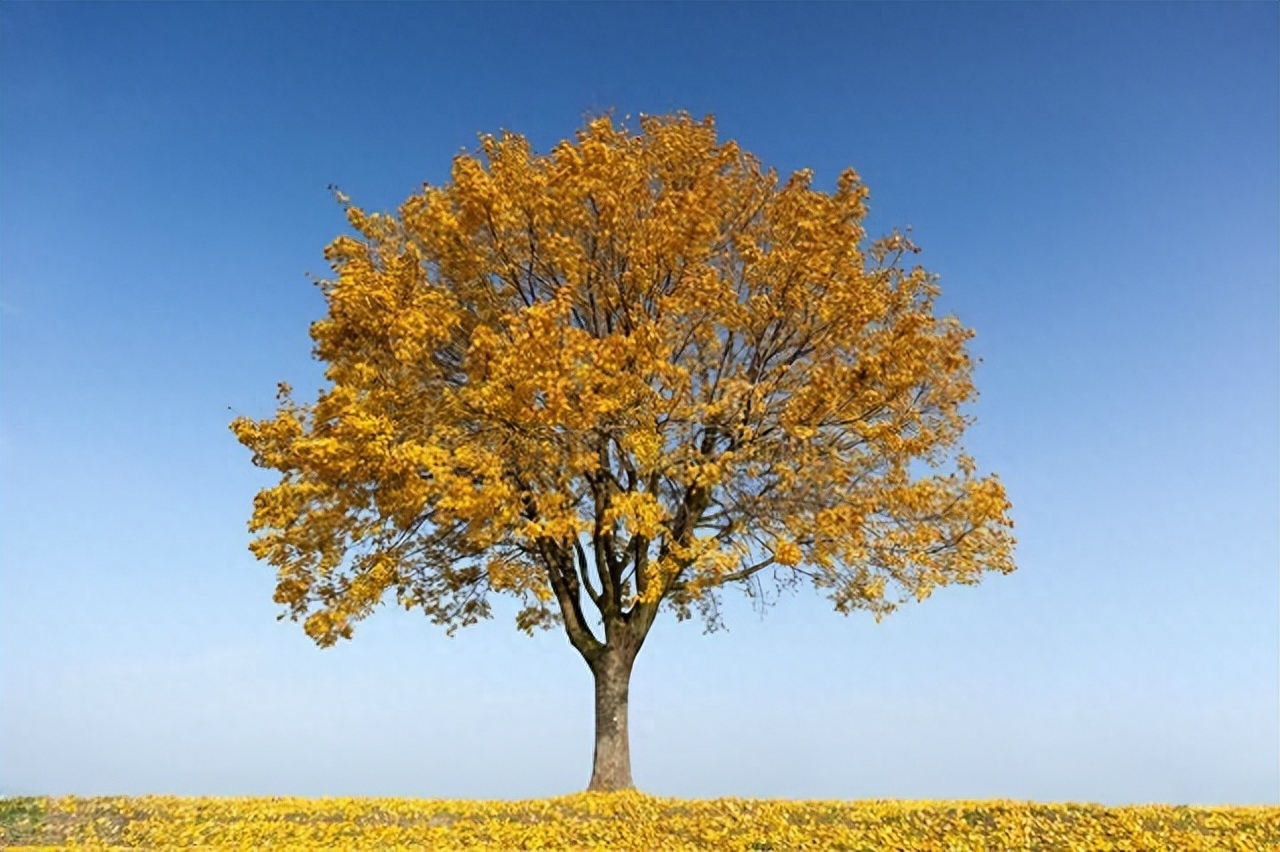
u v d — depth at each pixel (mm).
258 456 14883
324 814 13320
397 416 14320
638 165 15844
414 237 15945
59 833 12219
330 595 14672
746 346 16109
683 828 12570
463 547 16406
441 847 11844
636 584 15719
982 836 11961
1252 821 12594
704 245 14789
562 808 13727
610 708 15711
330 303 14578
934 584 14664
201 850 11547
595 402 12891
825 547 14242
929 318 14938
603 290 15344
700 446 16047
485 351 13555
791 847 11805
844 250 15281
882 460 15250
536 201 14836
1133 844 11672
